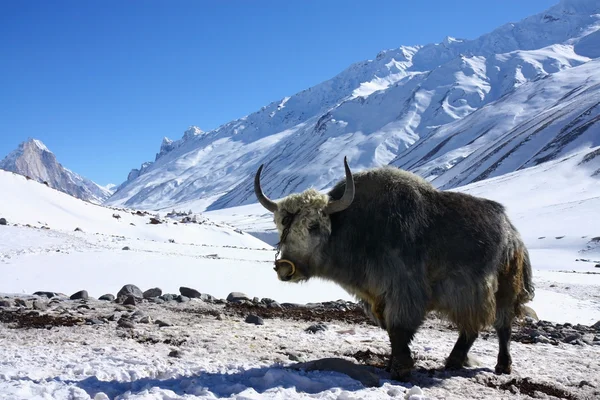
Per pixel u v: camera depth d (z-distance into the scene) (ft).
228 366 23.99
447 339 37.27
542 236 303.89
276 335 32.99
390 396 20.56
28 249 87.76
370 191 24.17
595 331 44.16
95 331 31.40
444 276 24.61
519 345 35.83
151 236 166.81
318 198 23.43
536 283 114.93
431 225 24.32
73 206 166.91
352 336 34.50
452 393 22.49
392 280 23.38
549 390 24.29
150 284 64.59
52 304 41.86
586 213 332.39
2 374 20.88
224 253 116.16
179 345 28.68
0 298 42.83
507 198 432.66
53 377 21.08
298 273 23.45
